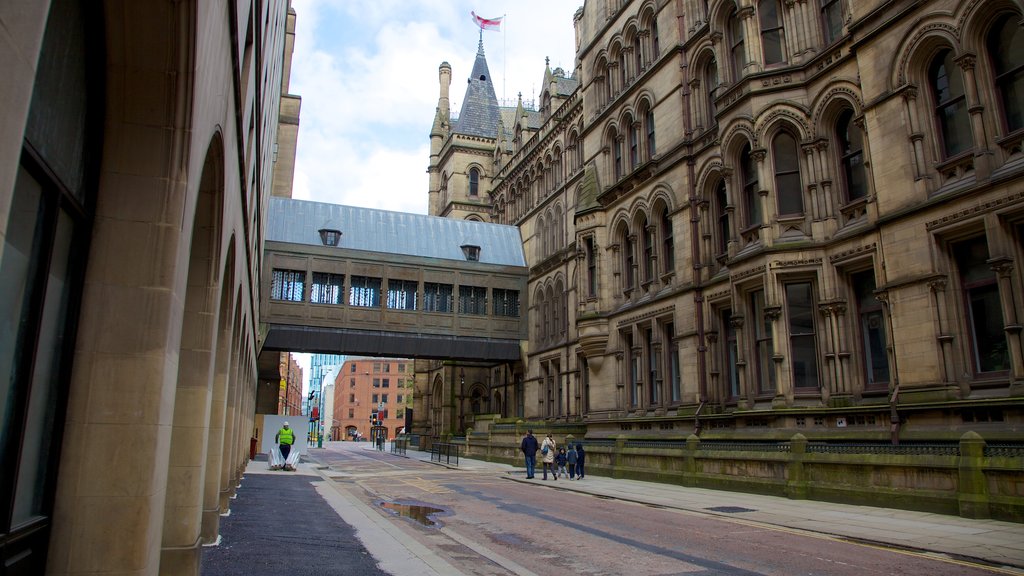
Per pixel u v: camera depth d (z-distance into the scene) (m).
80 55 4.32
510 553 10.43
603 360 32.88
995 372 15.48
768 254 20.98
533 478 25.78
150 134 4.89
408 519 14.50
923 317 16.67
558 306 41.75
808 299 20.75
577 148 41.69
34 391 4.22
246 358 21.98
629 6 33.25
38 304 3.95
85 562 4.66
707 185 26.47
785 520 13.48
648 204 30.17
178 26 4.45
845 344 19.55
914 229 17.14
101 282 4.82
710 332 25.34
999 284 15.05
